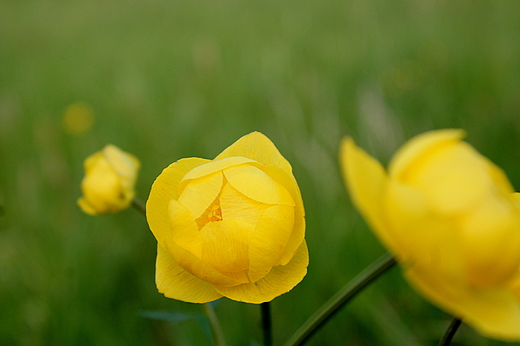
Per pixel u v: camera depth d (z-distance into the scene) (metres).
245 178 0.29
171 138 0.53
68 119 0.64
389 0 1.03
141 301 0.40
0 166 0.55
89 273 0.41
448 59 0.67
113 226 0.44
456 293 0.26
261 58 0.75
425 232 0.25
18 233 0.44
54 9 1.64
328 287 0.39
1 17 1.61
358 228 0.41
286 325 0.38
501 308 0.26
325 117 0.51
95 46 1.04
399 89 0.60
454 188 0.26
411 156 0.26
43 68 0.93
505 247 0.25
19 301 0.40
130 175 0.36
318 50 0.78
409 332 0.36
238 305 0.39
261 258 0.28
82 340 0.38
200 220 0.29
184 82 0.70
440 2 0.92
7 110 0.66
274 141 0.48
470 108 0.53
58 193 0.47
